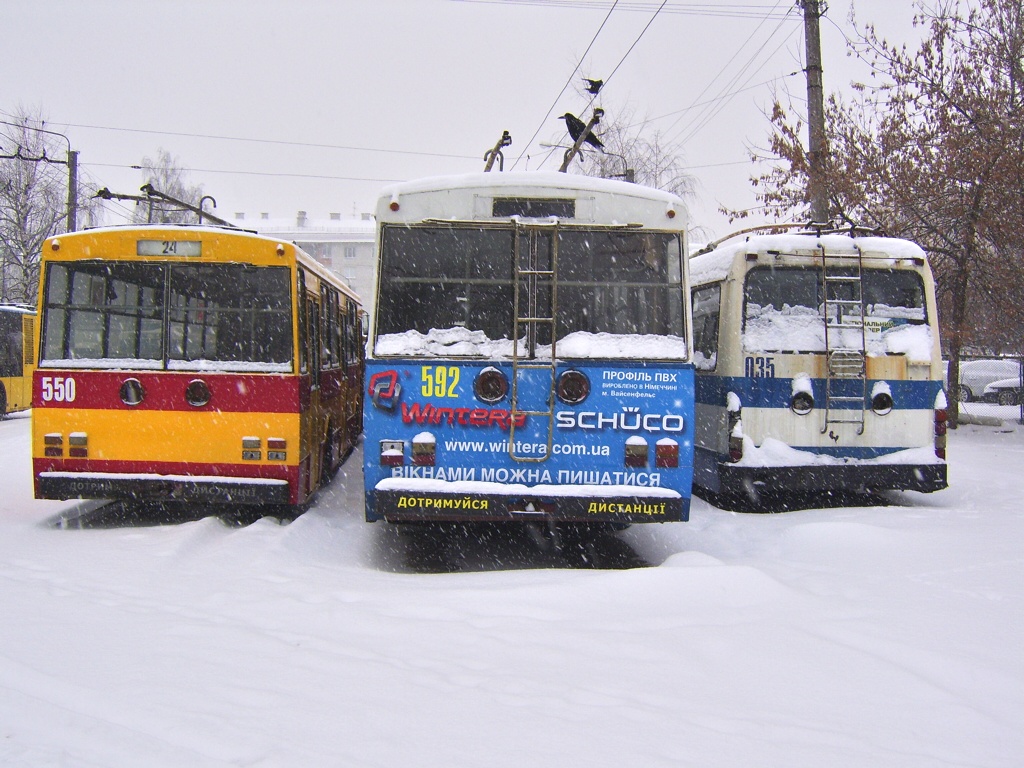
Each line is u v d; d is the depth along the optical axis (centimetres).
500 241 716
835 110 1834
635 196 723
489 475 702
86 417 840
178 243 862
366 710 367
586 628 492
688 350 715
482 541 934
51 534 802
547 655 445
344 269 7150
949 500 1080
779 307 982
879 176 1714
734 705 382
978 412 2523
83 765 310
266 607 534
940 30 1727
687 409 710
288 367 859
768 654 445
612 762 323
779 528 877
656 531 923
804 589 592
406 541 924
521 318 699
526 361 704
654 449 707
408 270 711
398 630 485
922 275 999
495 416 702
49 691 382
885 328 991
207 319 861
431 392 703
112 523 902
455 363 703
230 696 379
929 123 1738
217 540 789
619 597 548
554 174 719
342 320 1306
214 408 848
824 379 973
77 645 449
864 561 679
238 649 447
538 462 701
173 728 341
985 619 510
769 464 949
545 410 704
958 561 664
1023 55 1698
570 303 714
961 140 1633
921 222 1756
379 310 710
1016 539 744
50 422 839
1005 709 385
